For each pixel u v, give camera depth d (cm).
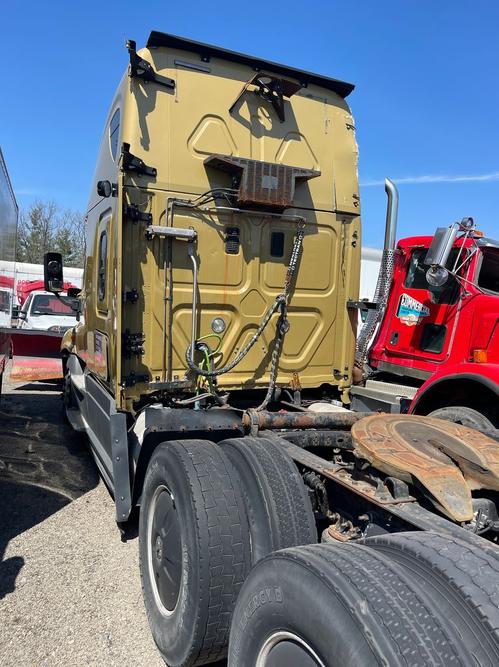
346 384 452
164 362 380
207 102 389
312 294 432
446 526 197
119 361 365
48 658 285
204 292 391
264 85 404
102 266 451
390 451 239
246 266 404
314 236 429
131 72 364
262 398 441
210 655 257
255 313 409
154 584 304
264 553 252
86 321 544
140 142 367
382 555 178
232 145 396
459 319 512
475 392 423
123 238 366
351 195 443
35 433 734
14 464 598
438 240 483
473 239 508
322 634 156
